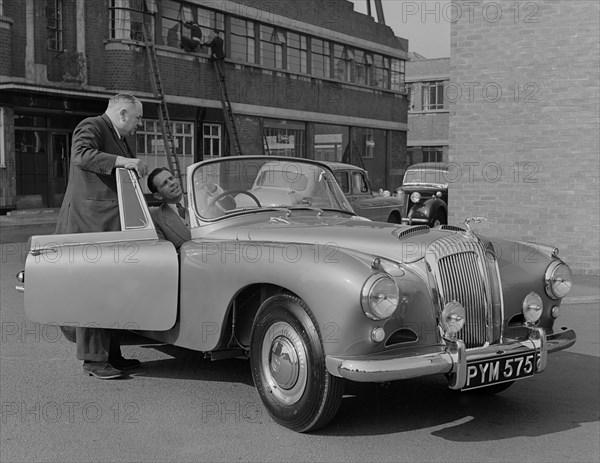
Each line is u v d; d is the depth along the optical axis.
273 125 25.05
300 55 26.38
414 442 3.89
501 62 10.13
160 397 4.60
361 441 3.89
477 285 4.09
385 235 4.25
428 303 3.90
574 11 9.58
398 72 33.00
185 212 5.10
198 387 4.83
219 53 21.53
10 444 3.77
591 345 6.23
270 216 5.02
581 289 8.59
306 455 3.67
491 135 10.27
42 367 5.27
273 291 4.25
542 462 3.65
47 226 15.40
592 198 9.64
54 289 4.60
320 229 4.49
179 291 4.57
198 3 21.36
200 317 4.44
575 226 9.77
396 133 32.94
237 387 4.85
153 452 3.68
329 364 3.67
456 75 10.48
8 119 16.70
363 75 30.42
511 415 4.40
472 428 4.14
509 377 4.02
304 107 26.30
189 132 21.27
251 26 23.91
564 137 9.77
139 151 19.48
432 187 17.00
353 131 29.69
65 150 18.72
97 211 4.86
